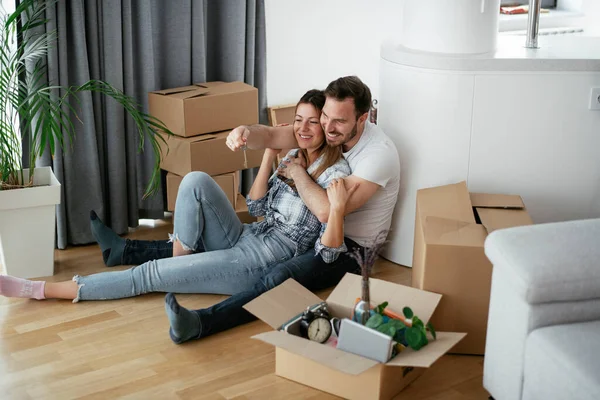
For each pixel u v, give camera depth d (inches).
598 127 116.4
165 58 141.5
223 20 144.9
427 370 96.4
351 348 87.5
